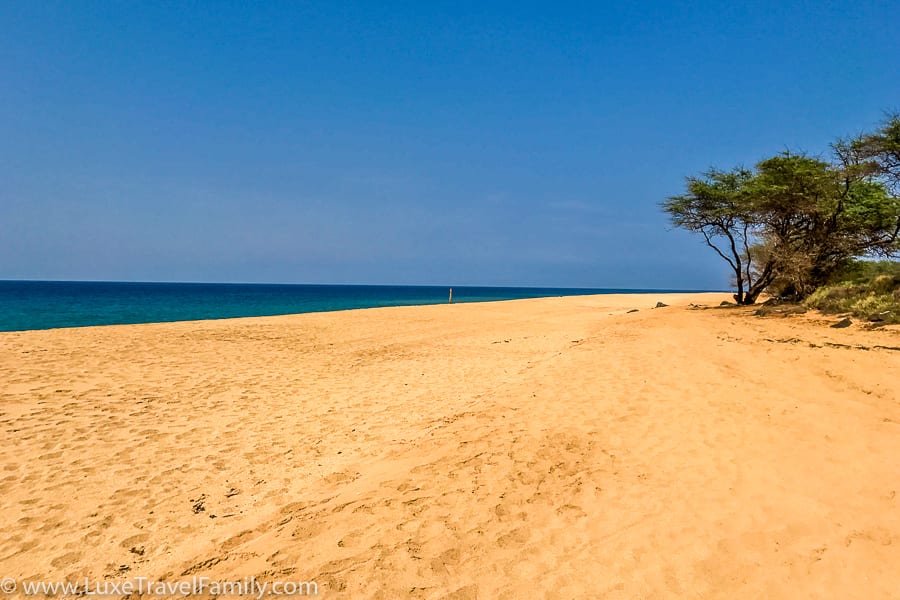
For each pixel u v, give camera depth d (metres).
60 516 4.27
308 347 13.98
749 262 24.91
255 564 3.52
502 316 25.66
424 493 4.56
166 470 5.26
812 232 20.05
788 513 3.81
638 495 4.32
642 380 8.43
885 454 4.68
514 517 4.05
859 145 17.33
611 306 35.88
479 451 5.57
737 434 5.62
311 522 4.09
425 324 21.02
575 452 5.41
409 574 3.32
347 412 7.45
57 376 9.20
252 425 6.80
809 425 5.66
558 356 11.59
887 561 3.11
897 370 7.60
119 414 7.13
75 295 72.62
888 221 18.72
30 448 5.76
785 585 3.00
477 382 9.50
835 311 15.45
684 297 53.81
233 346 13.65
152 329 16.91
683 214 24.91
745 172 23.62
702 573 3.18
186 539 3.92
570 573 3.27
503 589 3.14
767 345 10.89
